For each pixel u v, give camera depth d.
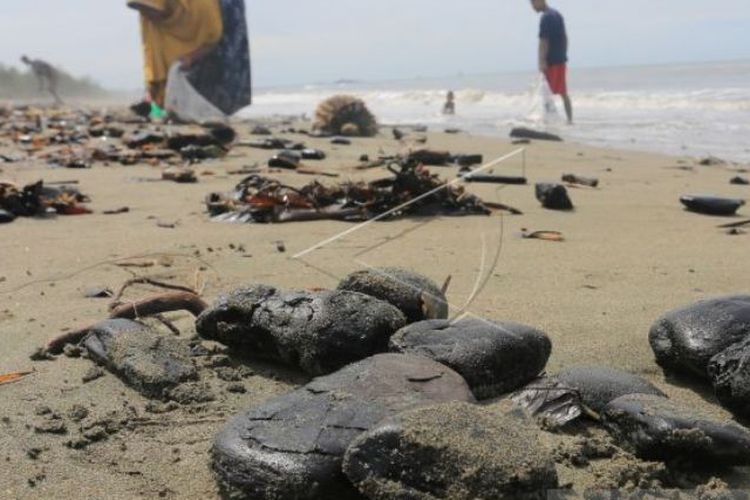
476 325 3.12
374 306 3.22
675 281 4.69
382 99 40.66
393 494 2.05
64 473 2.46
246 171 10.01
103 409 2.91
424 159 10.70
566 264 5.15
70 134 15.12
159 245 5.70
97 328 3.44
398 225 6.48
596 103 26.19
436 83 74.25
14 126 17.14
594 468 2.45
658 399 2.61
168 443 2.66
